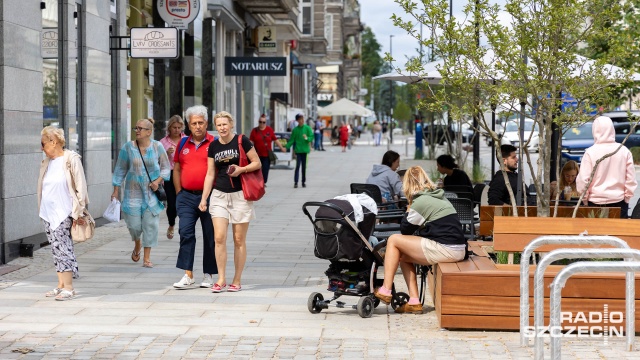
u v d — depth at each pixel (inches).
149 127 543.2
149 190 544.7
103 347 350.3
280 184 1272.1
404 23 447.2
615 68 488.7
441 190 415.2
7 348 346.9
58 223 444.1
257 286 484.1
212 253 478.3
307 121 2711.6
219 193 463.8
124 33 841.5
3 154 550.0
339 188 1197.7
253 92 1895.9
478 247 464.8
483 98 457.1
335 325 392.2
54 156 447.8
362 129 5423.2
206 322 395.9
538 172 456.1
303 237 690.8
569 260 427.2
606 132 504.1
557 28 422.0
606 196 504.1
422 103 455.8
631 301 343.3
